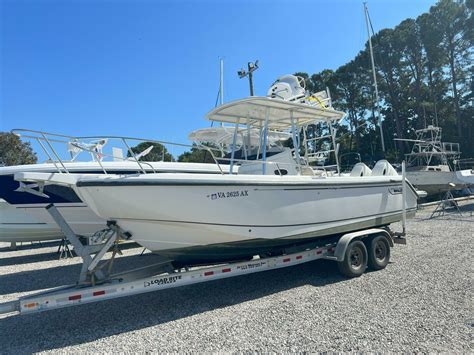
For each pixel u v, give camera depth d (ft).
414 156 64.03
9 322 14.05
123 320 13.84
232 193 14.93
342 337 11.16
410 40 103.55
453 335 10.89
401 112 108.99
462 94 107.55
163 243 15.07
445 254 21.63
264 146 18.84
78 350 11.32
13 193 25.08
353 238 18.28
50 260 27.94
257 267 16.16
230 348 10.87
